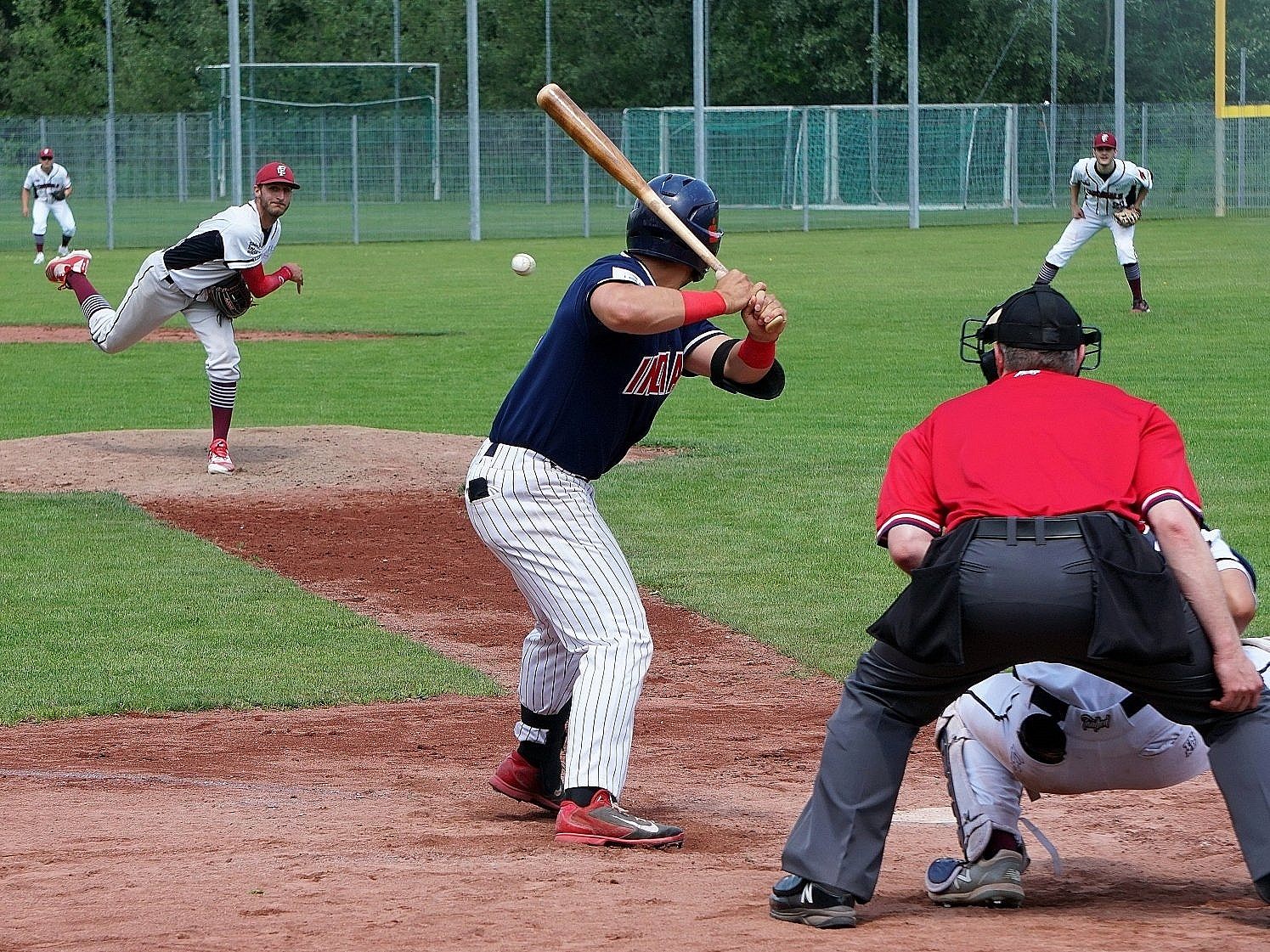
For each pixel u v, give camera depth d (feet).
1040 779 23.63
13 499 63.67
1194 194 255.09
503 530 27.84
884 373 94.99
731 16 329.31
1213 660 21.08
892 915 22.58
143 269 66.33
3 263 188.65
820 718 37.76
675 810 30.09
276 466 69.31
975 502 21.43
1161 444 21.74
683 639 44.93
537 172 258.57
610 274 26.37
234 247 64.95
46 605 48.65
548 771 29.73
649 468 68.44
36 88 337.31
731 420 81.00
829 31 318.24
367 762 34.17
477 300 142.51
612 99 332.80
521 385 27.86
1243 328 110.22
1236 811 21.44
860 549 54.54
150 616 47.44
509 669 42.83
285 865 25.41
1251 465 64.85
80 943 20.89
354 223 221.25
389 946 20.30
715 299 25.63
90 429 80.94
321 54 331.36
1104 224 120.78
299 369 101.96
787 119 269.23
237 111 201.67
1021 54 315.78
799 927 21.26
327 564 54.54
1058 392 22.29
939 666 21.40
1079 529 20.89
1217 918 21.80
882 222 255.91
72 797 30.94
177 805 30.25
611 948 20.03
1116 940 20.13
